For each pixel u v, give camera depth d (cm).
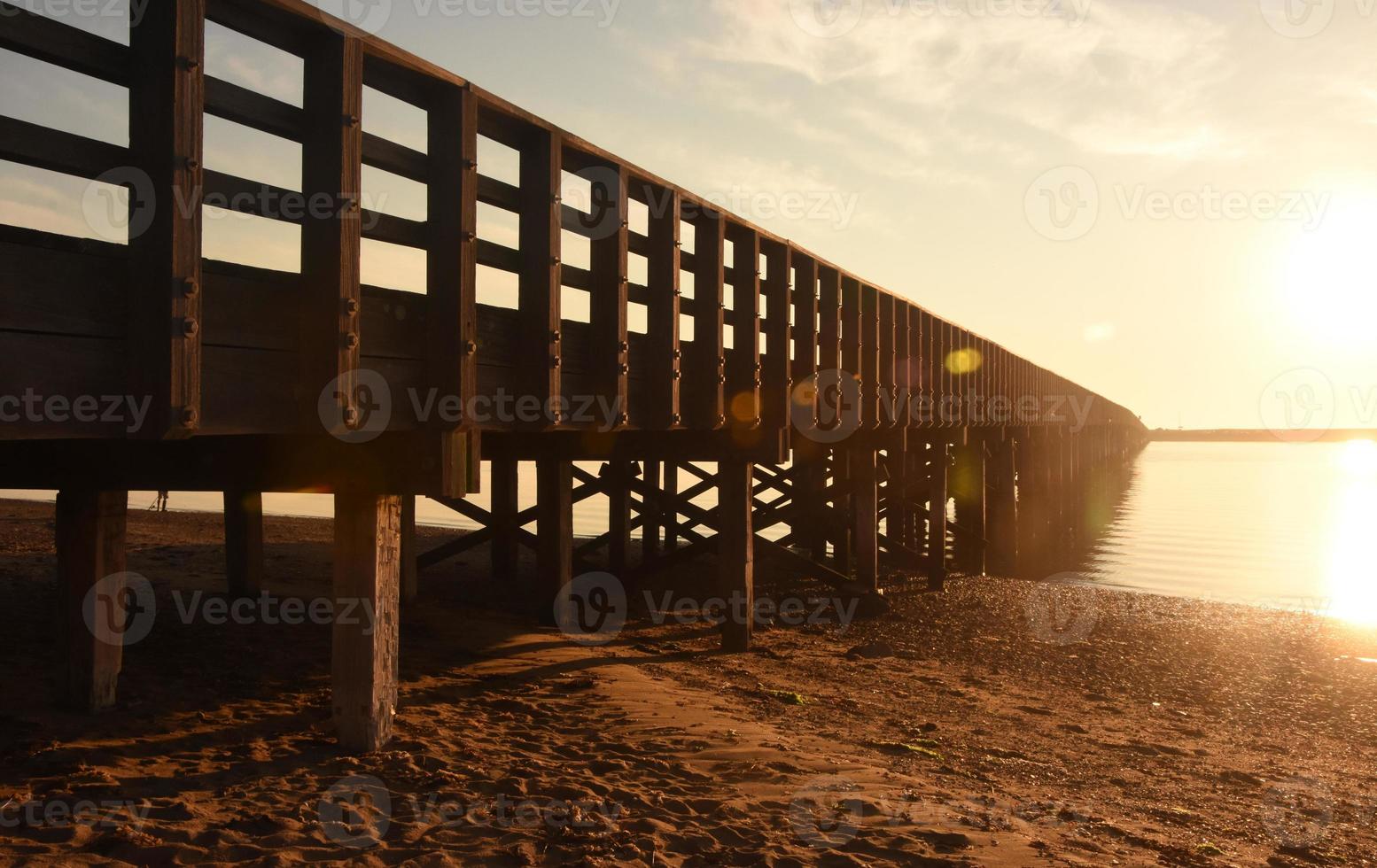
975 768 616
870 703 788
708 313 806
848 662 964
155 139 333
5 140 300
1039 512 2631
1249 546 2491
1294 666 1092
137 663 652
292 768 461
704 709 684
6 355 303
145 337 333
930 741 674
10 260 305
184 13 335
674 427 730
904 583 1590
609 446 949
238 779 441
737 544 941
